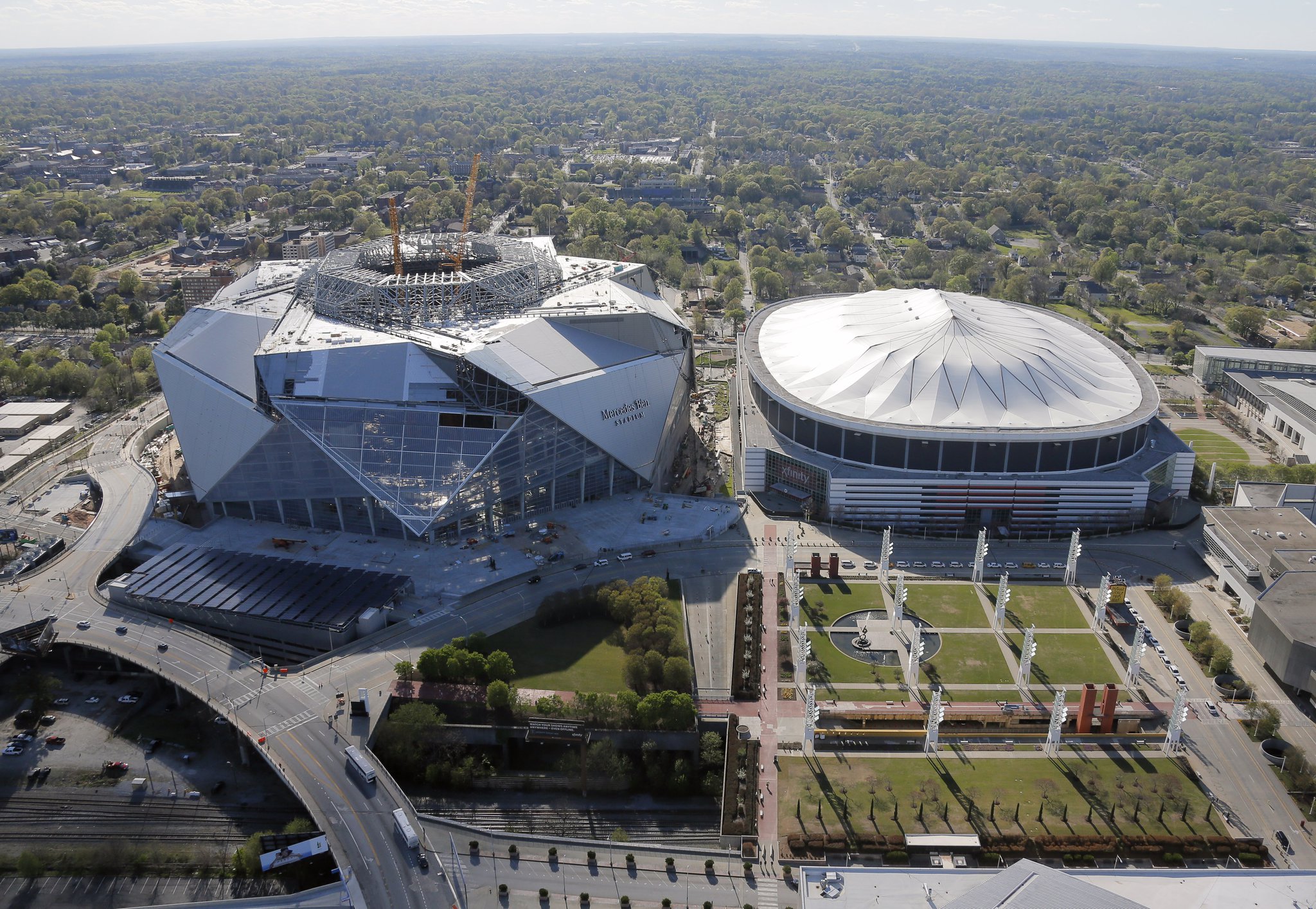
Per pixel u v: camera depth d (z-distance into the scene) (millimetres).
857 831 168125
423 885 156375
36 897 162375
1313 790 176125
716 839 175000
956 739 191375
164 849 171250
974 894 143000
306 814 179000
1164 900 148375
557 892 157375
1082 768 182500
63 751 194750
